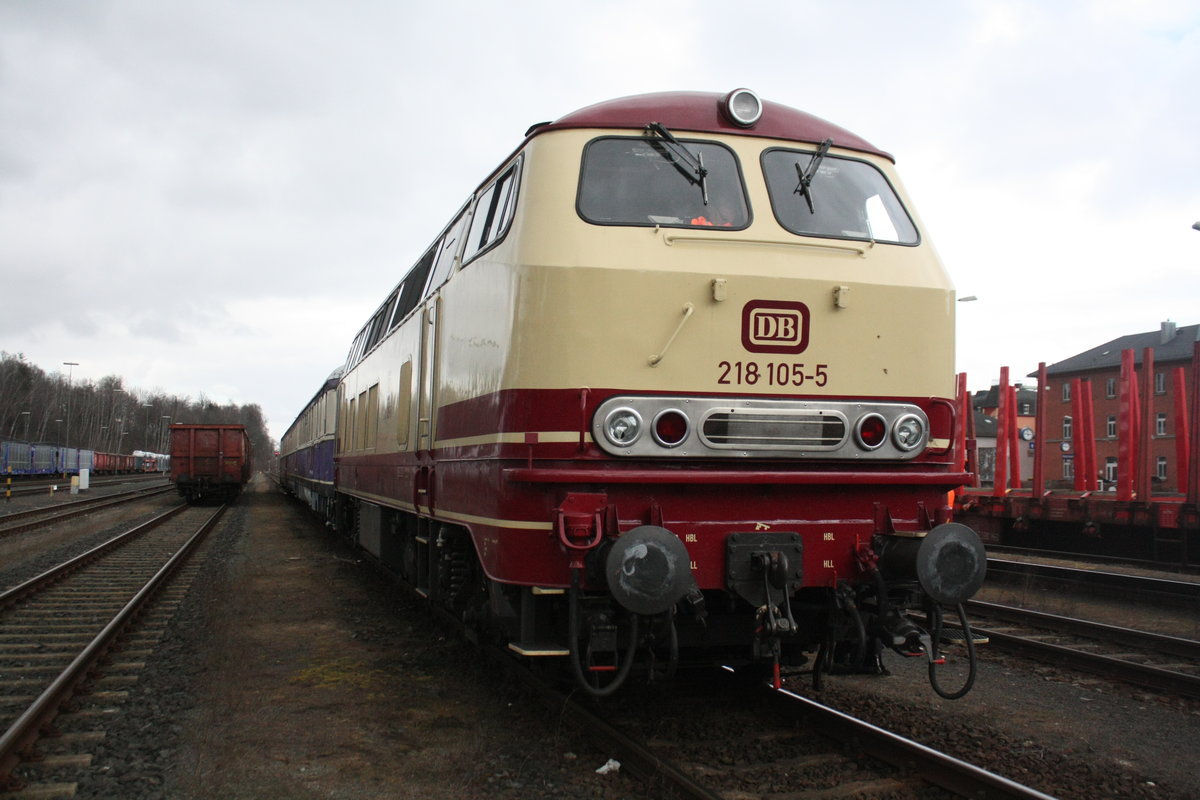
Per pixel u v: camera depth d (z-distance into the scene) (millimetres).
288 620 9500
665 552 4566
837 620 5234
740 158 5512
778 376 5098
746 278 5086
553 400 4895
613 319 4930
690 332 5004
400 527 9641
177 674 7008
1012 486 18078
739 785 4512
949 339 5480
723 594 5230
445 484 6633
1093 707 6309
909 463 5320
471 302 6133
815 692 6242
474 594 6551
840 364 5199
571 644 4727
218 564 14625
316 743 5387
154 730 5574
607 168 5328
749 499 5027
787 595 4875
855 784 4547
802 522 5090
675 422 4938
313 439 23359
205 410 178875
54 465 64188
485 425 5512
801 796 4391
